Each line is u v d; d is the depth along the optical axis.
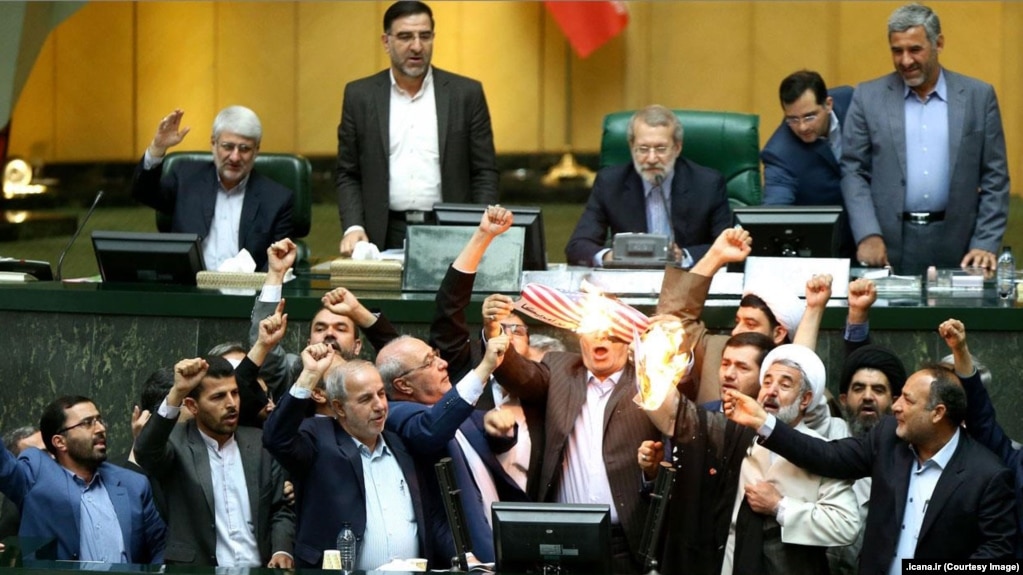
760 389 9.70
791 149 13.52
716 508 9.26
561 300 9.89
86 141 24.50
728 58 23.70
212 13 24.47
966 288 12.06
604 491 9.49
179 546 9.66
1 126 16.31
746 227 11.88
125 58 24.55
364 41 24.31
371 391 9.20
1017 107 23.05
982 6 23.06
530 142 23.95
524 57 23.88
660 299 10.05
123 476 9.89
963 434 9.19
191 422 9.80
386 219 13.52
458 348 10.16
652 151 12.58
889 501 9.14
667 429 9.28
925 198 12.87
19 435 10.57
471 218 12.04
